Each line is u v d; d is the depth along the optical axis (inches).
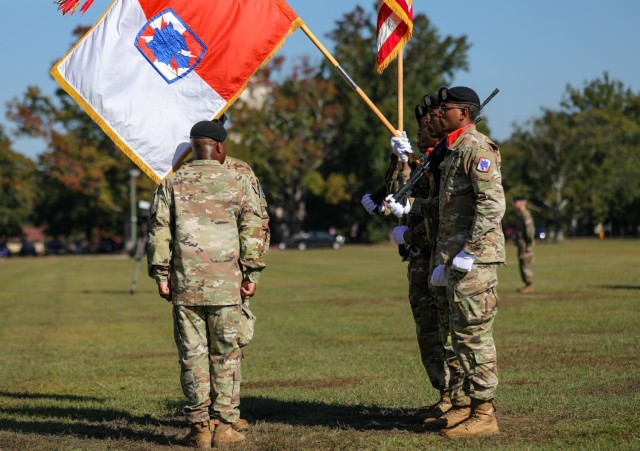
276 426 529.3
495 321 1116.5
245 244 492.1
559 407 542.3
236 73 593.6
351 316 1289.4
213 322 483.2
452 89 490.6
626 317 1106.7
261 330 1136.8
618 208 6023.6
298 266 2987.2
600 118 6087.6
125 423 570.9
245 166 544.4
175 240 485.4
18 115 5265.8
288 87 5856.3
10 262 4480.8
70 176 5383.9
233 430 491.8
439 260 485.1
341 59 5684.1
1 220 6131.9
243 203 494.9
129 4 584.4
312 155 5698.8
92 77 578.2
